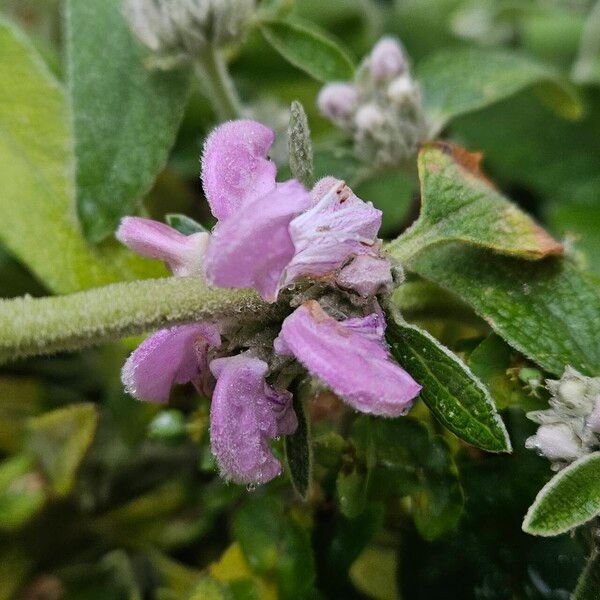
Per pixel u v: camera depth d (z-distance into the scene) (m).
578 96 0.18
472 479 0.11
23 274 0.16
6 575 0.14
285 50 0.15
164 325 0.09
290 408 0.09
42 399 0.16
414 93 0.15
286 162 0.15
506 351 0.11
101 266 0.13
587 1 0.24
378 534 0.13
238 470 0.09
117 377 0.15
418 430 0.11
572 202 0.19
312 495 0.12
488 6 0.22
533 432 0.11
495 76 0.16
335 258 0.09
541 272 0.11
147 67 0.14
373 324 0.09
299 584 0.12
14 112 0.15
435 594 0.12
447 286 0.11
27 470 0.14
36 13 0.20
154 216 0.17
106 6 0.14
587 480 0.09
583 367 0.10
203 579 0.12
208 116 0.18
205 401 0.12
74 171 0.13
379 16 0.22
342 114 0.15
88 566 0.14
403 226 0.16
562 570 0.11
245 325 0.09
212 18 0.14
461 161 0.11
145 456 0.15
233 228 0.08
